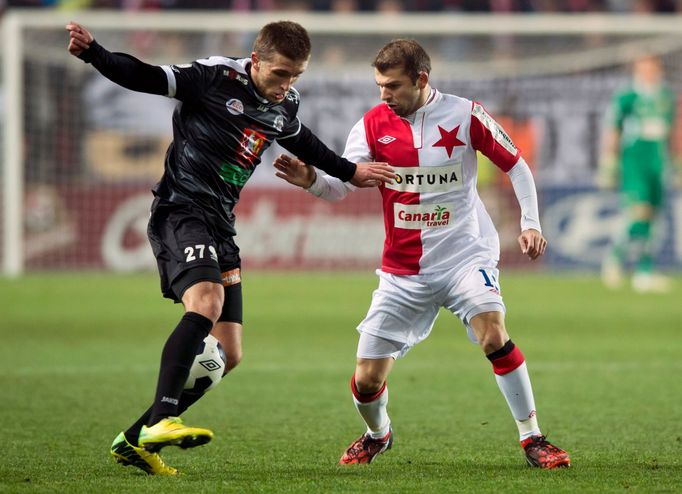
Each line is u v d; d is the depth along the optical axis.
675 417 24.06
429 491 15.95
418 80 18.53
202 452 19.88
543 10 75.50
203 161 18.14
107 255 62.97
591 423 23.31
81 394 27.36
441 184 18.84
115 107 62.56
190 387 17.62
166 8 75.50
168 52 67.94
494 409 25.39
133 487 16.14
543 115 64.19
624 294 55.06
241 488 16.09
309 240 63.38
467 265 18.81
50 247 62.66
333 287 57.22
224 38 68.44
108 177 62.75
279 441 21.14
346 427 22.88
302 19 63.91
